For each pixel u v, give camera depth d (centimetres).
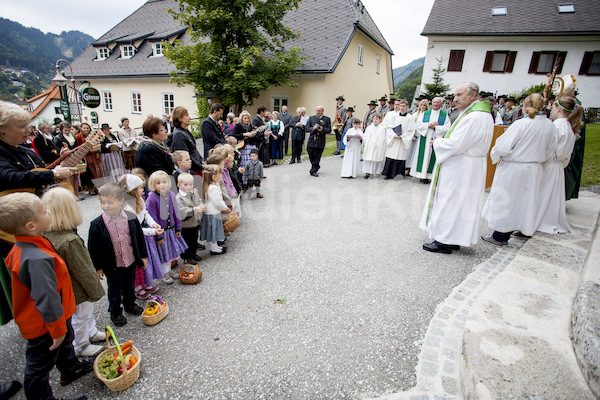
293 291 327
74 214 224
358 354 243
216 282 347
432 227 406
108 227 265
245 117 751
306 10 1866
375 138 790
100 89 2178
